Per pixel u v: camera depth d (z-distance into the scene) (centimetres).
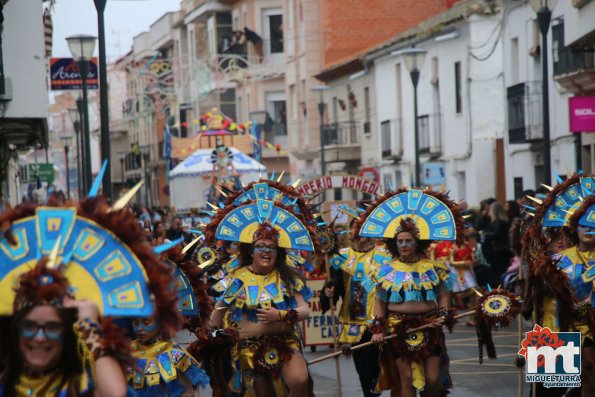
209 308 947
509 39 3594
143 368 867
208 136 4462
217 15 7075
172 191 4141
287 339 1025
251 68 6309
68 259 526
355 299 1345
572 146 3083
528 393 1334
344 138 5278
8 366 530
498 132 3744
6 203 543
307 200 1162
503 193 3731
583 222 1109
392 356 1121
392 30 5766
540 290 1130
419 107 4338
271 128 6656
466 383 1427
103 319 516
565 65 2942
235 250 1069
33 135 2909
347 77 5297
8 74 2389
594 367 1109
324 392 1402
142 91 5244
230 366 1023
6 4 2381
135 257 531
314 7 5884
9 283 529
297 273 1041
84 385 525
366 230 1170
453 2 5738
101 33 2106
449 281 1127
